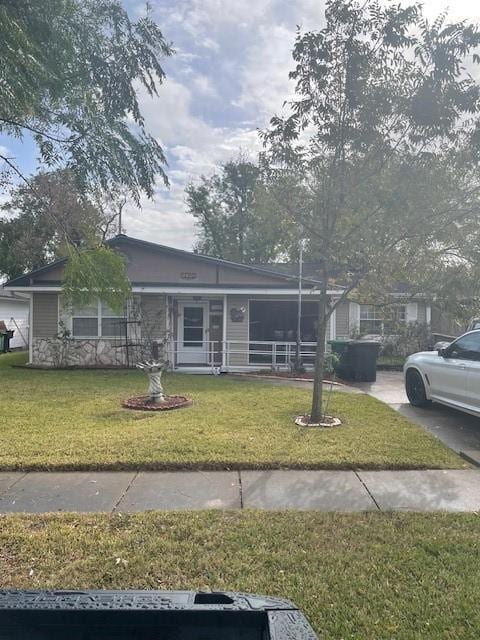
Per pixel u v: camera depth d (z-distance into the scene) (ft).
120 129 13.87
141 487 16.67
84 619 5.35
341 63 22.70
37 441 21.59
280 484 16.98
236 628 5.41
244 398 33.40
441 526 13.46
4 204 76.02
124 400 32.35
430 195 22.71
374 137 22.82
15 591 5.86
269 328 58.59
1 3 10.68
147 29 13.52
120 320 53.26
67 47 12.15
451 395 27.25
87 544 12.32
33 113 12.66
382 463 18.81
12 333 79.05
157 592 5.86
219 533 12.95
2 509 14.80
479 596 10.13
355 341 46.09
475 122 22.26
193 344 56.39
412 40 21.58
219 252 132.87
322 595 10.18
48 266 52.11
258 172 25.25
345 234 24.39
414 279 25.32
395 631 9.04
